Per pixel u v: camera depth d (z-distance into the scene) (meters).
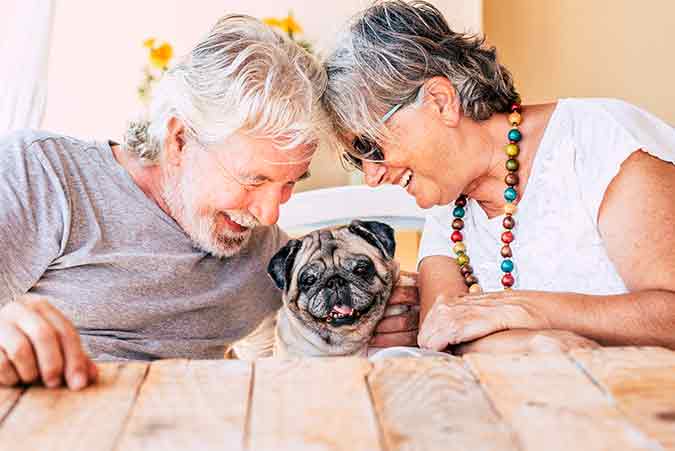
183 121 1.59
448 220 1.87
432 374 0.86
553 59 3.32
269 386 0.84
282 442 0.70
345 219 2.44
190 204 1.65
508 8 3.30
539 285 1.61
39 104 2.20
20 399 0.83
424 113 1.58
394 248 1.99
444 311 1.53
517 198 1.66
